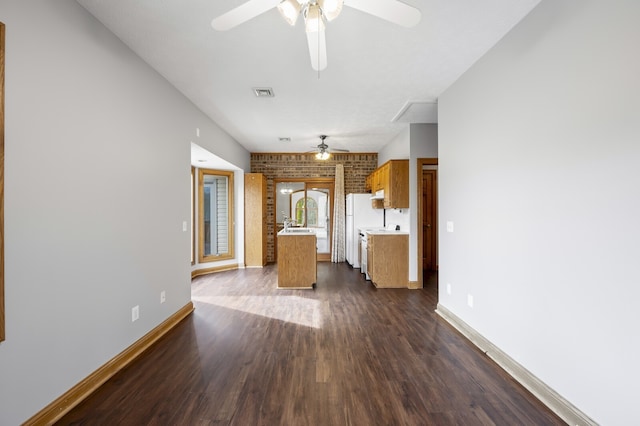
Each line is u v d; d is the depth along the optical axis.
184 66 2.85
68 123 1.91
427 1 1.97
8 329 1.52
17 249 1.57
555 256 1.89
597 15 1.61
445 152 3.41
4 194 1.51
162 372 2.28
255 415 1.80
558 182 1.87
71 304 1.92
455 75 3.04
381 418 1.77
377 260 4.83
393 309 3.76
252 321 3.34
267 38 2.40
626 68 1.47
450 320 3.24
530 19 2.09
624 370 1.49
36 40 1.69
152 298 2.85
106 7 2.03
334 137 5.60
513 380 2.18
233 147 5.69
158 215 2.97
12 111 1.55
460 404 1.91
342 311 3.68
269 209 7.27
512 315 2.29
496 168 2.48
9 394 1.53
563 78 1.83
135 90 2.61
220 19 1.53
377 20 2.17
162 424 1.73
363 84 3.26
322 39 1.72
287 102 3.79
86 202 2.05
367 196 6.53
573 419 1.73
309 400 1.94
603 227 1.59
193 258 5.81
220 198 6.36
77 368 1.96
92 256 2.10
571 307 1.78
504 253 2.38
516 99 2.24
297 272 4.79
